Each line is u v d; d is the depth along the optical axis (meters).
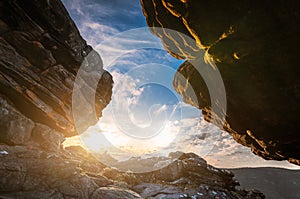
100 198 10.62
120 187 13.15
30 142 13.33
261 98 12.34
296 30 9.25
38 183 9.82
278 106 12.02
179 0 12.49
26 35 12.45
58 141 15.00
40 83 14.16
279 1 8.97
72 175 11.18
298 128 12.48
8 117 12.43
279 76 10.89
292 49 9.81
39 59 13.56
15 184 9.22
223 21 11.48
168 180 20.00
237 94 13.34
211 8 11.45
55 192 9.70
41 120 15.30
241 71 12.10
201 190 17.83
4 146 11.34
